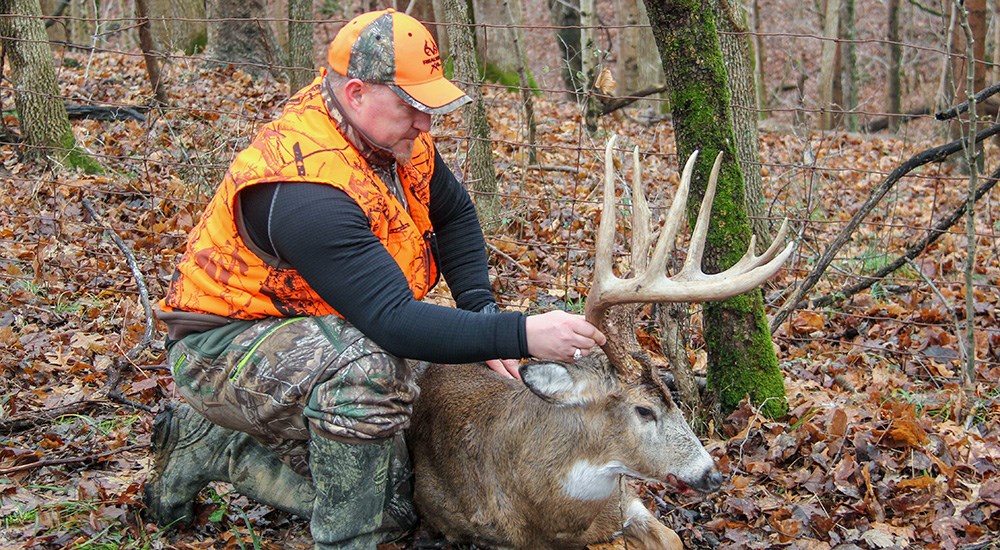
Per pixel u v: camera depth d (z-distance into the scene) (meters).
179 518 3.95
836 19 19.06
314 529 3.49
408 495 4.11
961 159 12.23
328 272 3.18
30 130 8.77
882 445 4.60
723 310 4.79
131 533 3.93
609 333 3.54
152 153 8.77
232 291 3.36
